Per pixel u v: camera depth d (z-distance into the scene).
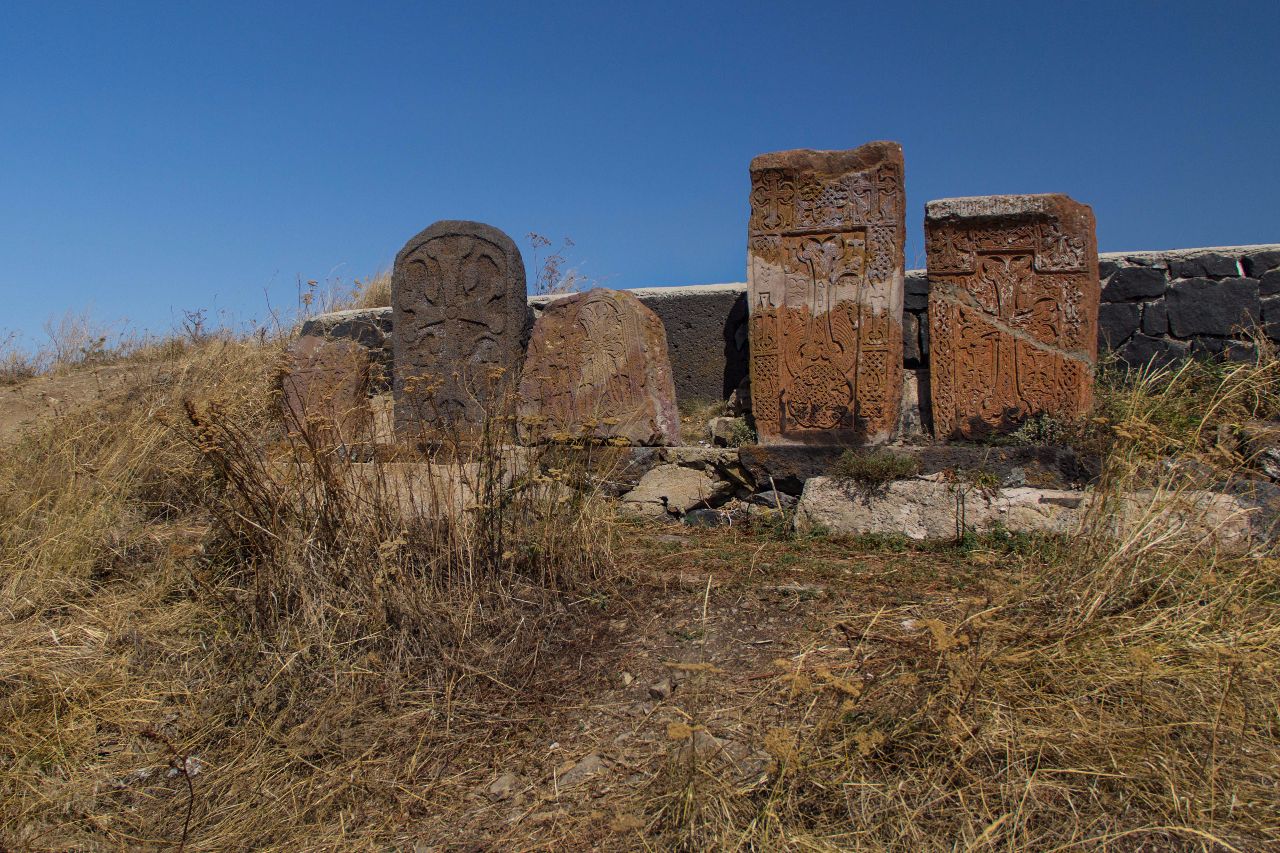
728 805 2.58
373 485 4.32
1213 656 2.95
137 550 4.86
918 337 6.18
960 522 4.85
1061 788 2.52
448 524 4.18
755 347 5.78
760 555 4.66
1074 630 3.16
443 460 5.14
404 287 6.69
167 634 4.03
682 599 3.99
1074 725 2.74
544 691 3.41
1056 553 4.16
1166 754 2.61
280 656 3.62
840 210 5.65
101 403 6.74
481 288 6.55
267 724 3.38
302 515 4.08
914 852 2.40
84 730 3.44
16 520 5.02
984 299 5.50
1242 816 2.42
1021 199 5.40
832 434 5.62
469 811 2.86
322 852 2.78
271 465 4.25
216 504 4.34
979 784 2.55
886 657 3.21
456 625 3.72
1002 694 2.87
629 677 3.41
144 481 5.56
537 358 6.05
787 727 2.88
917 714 2.76
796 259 5.73
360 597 3.82
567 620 3.87
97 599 4.41
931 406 5.63
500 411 5.67
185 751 3.29
